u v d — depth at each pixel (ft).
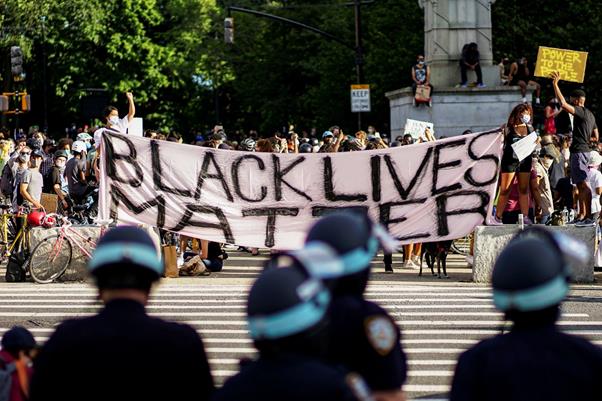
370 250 13.87
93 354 13.23
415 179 51.65
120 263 13.48
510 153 51.44
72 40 179.73
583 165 54.65
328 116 169.37
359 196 51.90
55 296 45.75
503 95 84.38
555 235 13.47
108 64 187.21
